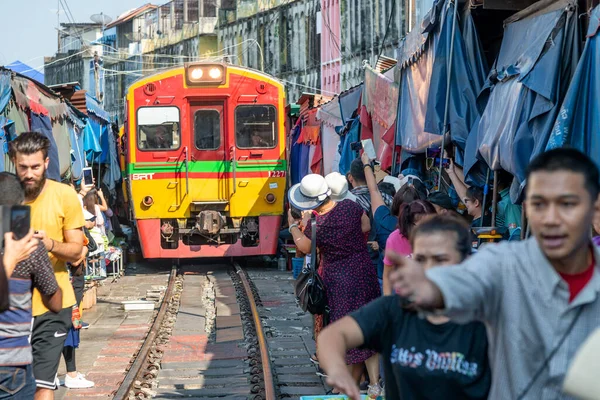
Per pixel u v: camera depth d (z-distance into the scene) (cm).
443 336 302
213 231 1670
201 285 1574
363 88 1373
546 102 640
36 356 535
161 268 1936
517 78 696
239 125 1722
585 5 650
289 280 1653
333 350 283
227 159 1716
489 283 249
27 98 1046
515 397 253
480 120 766
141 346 971
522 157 661
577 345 245
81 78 5597
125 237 2072
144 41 5369
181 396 782
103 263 1497
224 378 846
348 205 679
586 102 589
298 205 677
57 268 545
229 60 4488
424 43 952
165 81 1702
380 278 740
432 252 310
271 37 4109
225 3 4603
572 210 239
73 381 789
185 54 4912
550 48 646
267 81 1733
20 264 441
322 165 1786
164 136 1703
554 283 246
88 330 1112
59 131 1324
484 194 802
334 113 1661
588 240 246
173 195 1698
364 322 306
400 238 559
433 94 858
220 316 1212
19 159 526
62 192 543
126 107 1717
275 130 1731
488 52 952
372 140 1348
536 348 250
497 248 258
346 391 264
